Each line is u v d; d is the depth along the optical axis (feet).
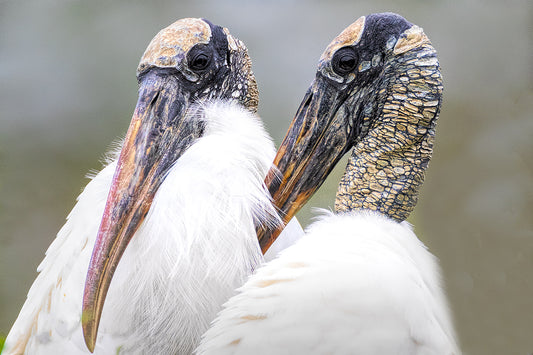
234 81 17.67
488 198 38.52
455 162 41.27
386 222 15.21
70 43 47.65
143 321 16.31
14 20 48.01
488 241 36.50
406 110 15.66
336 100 16.08
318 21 43.70
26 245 44.91
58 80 47.50
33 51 47.55
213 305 15.90
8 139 46.62
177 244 15.42
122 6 47.65
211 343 14.69
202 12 45.50
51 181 46.39
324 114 16.15
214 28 17.20
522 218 37.81
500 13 42.45
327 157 16.34
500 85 41.93
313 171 16.39
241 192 15.81
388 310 13.98
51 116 47.29
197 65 16.65
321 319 14.10
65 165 46.60
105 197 16.98
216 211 15.67
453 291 34.19
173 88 16.40
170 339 16.24
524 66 42.14
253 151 16.46
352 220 15.03
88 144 46.52
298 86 43.01
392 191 15.85
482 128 41.29
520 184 39.11
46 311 17.30
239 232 15.74
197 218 15.53
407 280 14.24
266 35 43.75
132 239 15.99
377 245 14.51
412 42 15.60
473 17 43.14
